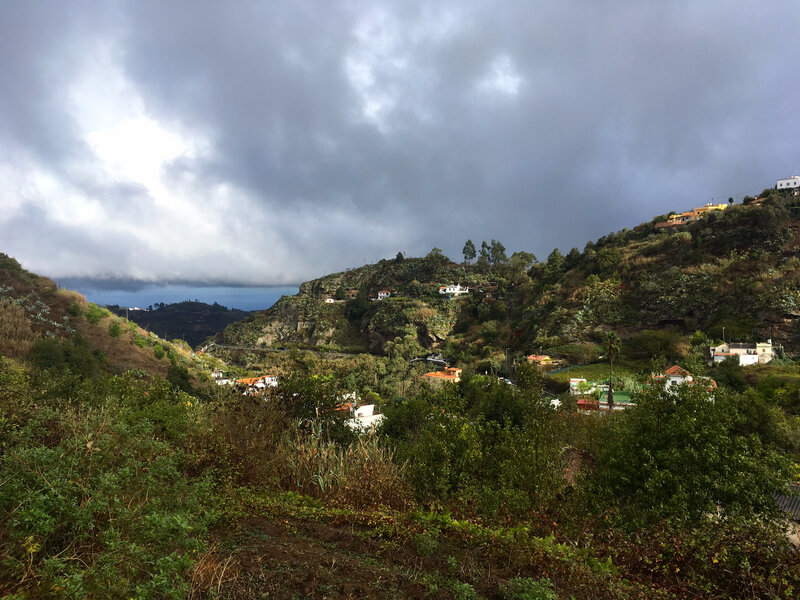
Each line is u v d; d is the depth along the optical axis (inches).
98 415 172.9
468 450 216.7
